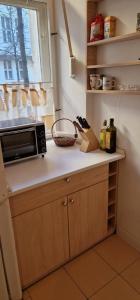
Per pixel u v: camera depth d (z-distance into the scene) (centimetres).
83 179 159
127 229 194
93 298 149
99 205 179
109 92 160
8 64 185
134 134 165
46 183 137
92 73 180
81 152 185
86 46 170
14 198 128
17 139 158
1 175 113
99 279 162
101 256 182
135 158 170
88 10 162
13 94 184
